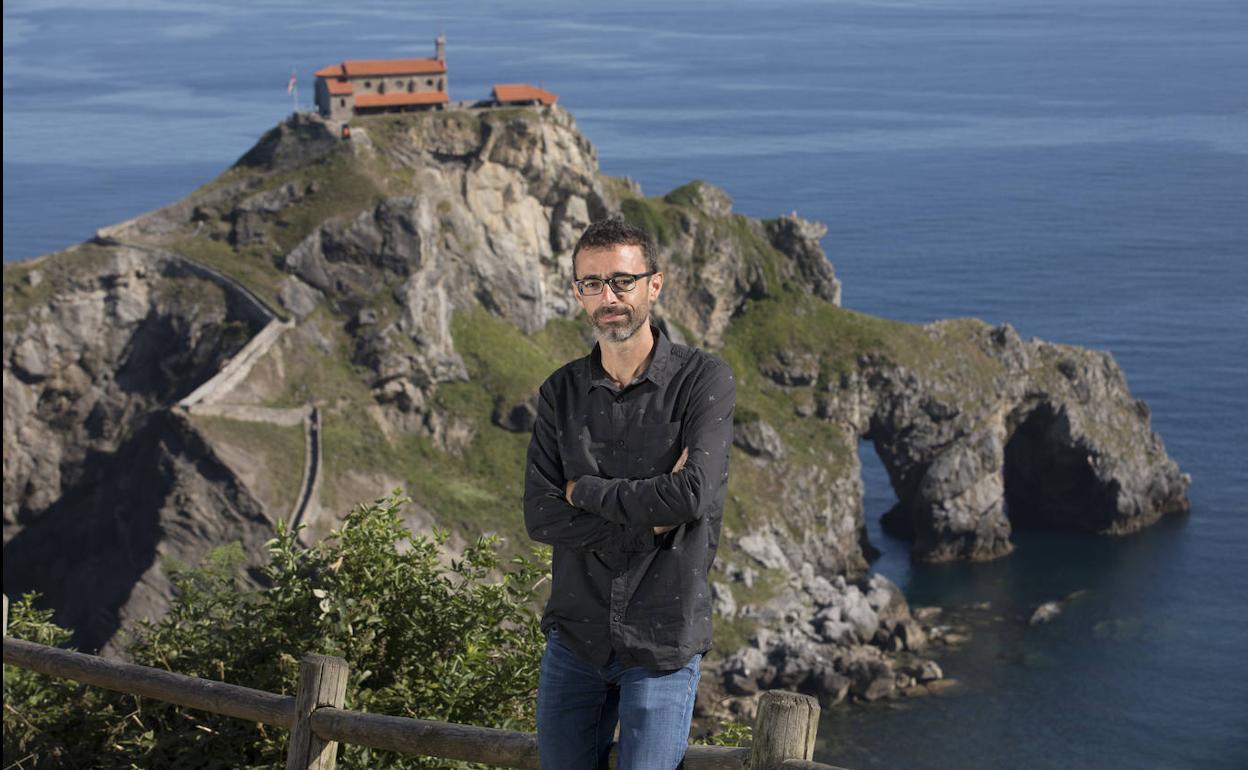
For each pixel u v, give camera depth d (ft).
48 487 416.05
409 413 422.00
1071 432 476.95
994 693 332.60
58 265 424.87
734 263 514.27
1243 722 320.70
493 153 466.70
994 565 442.50
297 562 41.98
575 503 22.25
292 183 445.78
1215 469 507.30
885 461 492.13
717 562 403.75
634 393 22.81
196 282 425.69
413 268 430.61
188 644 42.65
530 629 41.42
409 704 38.52
